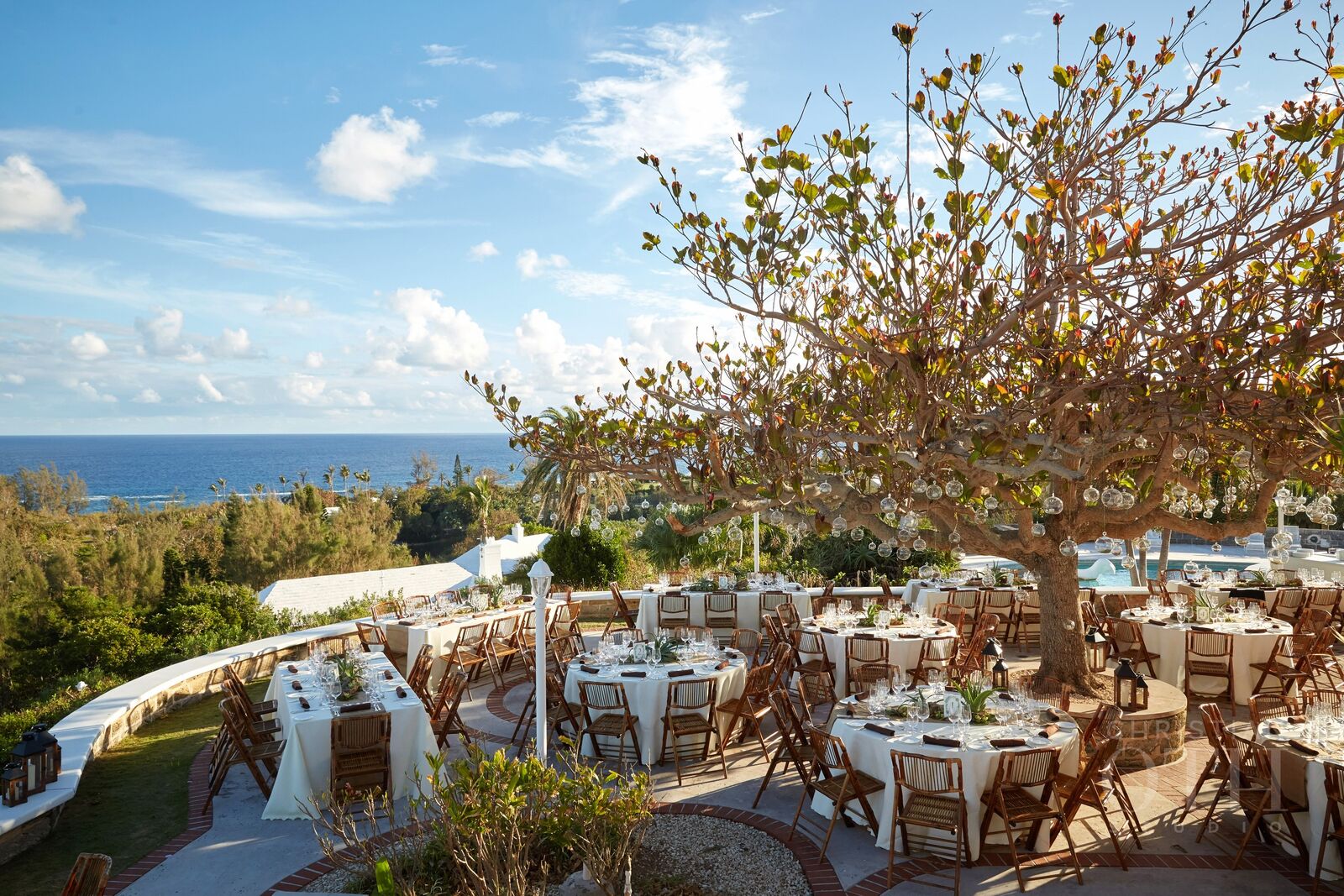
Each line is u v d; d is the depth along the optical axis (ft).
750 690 26.76
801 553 61.93
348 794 21.71
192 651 44.45
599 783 18.81
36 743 21.72
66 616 62.64
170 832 21.86
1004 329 17.10
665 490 24.89
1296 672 29.84
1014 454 19.20
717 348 25.96
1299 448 18.74
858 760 20.88
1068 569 27.63
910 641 32.55
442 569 77.71
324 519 123.85
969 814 19.11
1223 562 65.46
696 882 18.44
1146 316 17.48
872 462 19.15
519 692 36.29
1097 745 19.75
